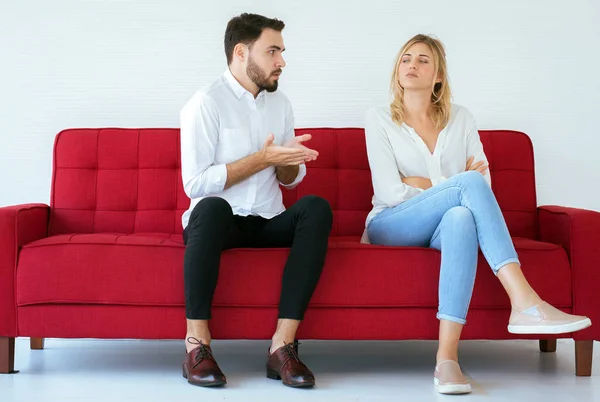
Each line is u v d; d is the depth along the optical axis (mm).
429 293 2582
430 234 2635
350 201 3223
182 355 3096
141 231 3188
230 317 2570
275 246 2674
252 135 2775
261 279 2562
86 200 3188
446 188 2518
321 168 3232
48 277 2580
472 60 3795
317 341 3494
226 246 2605
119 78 3738
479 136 3244
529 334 2617
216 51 3764
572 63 3797
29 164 3711
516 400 2322
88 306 2588
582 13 3797
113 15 3736
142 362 2930
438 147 2879
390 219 2695
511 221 3162
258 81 2732
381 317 2584
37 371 2740
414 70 2873
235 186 2717
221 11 3766
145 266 2574
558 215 2805
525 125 3801
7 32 3701
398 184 2732
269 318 2574
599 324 2631
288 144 2666
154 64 3750
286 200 3211
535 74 3797
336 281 2572
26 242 2734
